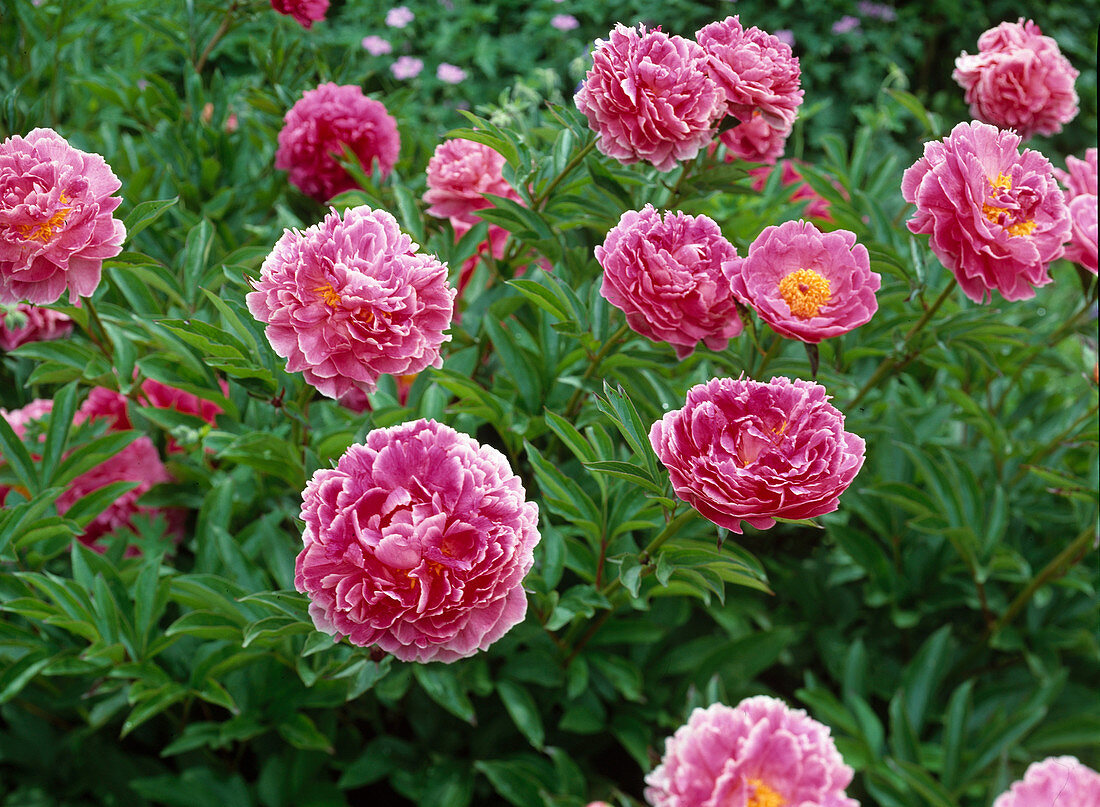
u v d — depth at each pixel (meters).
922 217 1.17
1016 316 1.65
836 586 1.56
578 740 1.44
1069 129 2.86
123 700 1.34
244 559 1.33
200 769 1.36
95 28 2.15
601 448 1.25
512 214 1.38
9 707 1.40
